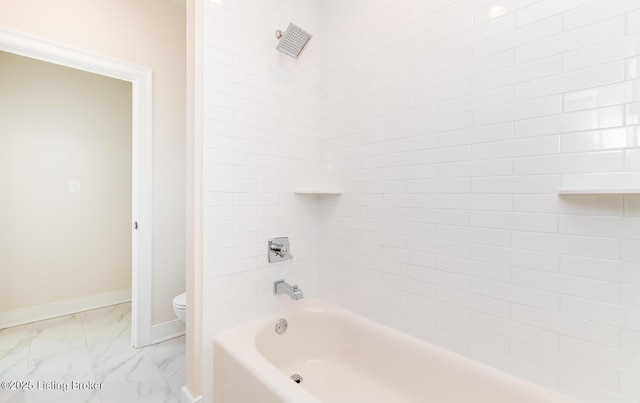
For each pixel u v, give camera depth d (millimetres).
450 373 1320
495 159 1212
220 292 1533
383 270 1640
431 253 1427
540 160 1101
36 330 2395
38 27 1765
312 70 1974
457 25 1321
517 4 1150
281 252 1766
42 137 2600
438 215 1397
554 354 1084
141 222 2133
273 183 1766
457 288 1337
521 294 1155
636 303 926
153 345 2174
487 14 1229
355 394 1530
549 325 1094
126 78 2115
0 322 2412
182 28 2357
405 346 1485
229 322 1566
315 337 1840
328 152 1951
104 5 1992
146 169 2150
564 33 1046
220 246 1530
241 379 1278
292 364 1747
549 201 1084
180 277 2342
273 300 1766
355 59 1775
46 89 2613
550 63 1076
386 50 1609
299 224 1912
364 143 1731
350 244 1821
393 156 1583
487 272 1244
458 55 1317
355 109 1779
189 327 1488
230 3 1561
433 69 1407
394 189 1581
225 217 1549
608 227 972
